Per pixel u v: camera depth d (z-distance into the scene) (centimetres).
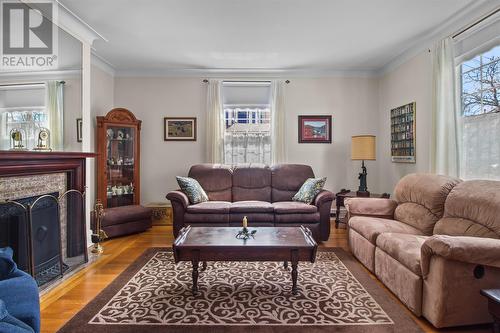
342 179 496
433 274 186
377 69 488
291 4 279
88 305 213
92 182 425
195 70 486
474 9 282
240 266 294
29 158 226
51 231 268
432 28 332
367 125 497
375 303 218
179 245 227
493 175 267
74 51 309
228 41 370
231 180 445
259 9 289
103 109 455
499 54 260
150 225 433
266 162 495
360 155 428
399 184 329
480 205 215
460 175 301
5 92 223
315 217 369
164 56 423
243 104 494
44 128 261
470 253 172
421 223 270
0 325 115
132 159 459
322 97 495
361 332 182
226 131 494
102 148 420
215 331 182
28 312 133
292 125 496
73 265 285
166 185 495
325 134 495
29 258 229
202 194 411
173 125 492
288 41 370
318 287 245
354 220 319
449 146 304
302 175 442
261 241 237
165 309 208
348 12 295
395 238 238
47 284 242
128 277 265
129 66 470
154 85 491
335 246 359
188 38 360
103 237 334
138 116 491
